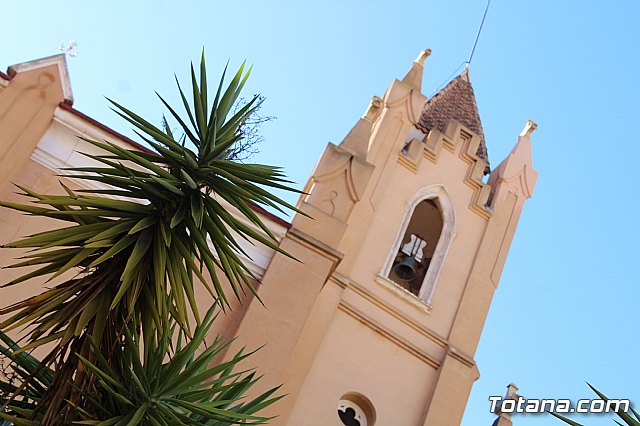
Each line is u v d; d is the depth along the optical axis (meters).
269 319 17.41
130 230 8.72
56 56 17.39
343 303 20.25
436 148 23.39
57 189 16.70
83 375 8.55
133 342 8.70
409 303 21.22
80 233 8.83
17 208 8.62
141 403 8.59
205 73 9.73
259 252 18.31
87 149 17.20
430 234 23.27
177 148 9.40
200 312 17.05
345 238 21.09
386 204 22.16
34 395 9.12
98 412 8.56
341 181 20.28
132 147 17.41
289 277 18.06
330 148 20.62
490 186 24.16
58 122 17.16
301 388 19.00
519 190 24.25
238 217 18.33
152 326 8.84
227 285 17.62
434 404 19.98
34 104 16.95
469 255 22.66
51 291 8.66
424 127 24.31
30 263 8.73
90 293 8.72
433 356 20.78
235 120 10.04
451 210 23.00
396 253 21.62
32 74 17.16
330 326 20.02
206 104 9.73
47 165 16.86
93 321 8.75
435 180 23.14
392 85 23.72
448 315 21.58
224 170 9.44
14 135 16.56
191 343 9.15
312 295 18.00
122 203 9.00
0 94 16.75
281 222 18.66
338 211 19.81
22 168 16.62
